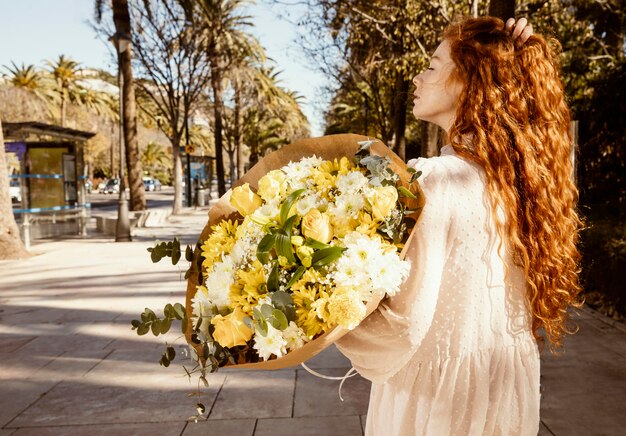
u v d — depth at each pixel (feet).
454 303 3.89
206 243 4.26
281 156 4.53
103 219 58.85
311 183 4.13
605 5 41.47
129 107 68.03
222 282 3.86
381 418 4.25
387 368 4.00
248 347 3.92
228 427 11.47
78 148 55.98
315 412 12.10
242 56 103.76
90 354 16.57
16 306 23.12
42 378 14.58
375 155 3.93
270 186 4.05
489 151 3.98
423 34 44.70
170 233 54.03
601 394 12.52
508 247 3.98
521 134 4.03
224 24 90.68
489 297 3.95
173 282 27.86
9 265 34.12
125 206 47.60
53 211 53.36
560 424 11.10
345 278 3.54
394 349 3.87
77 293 25.50
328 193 4.07
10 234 36.83
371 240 3.70
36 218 51.93
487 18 4.44
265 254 3.74
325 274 3.67
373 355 3.99
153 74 84.07
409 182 3.86
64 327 19.70
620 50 43.24
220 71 99.71
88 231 59.82
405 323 3.73
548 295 4.10
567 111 4.38
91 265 33.71
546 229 4.03
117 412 12.35
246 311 3.77
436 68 4.50
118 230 47.42
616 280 18.66
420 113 4.65
